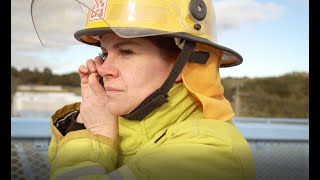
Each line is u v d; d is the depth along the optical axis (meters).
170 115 1.28
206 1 1.42
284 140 2.30
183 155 1.13
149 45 1.26
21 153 2.03
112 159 1.27
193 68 1.30
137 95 1.26
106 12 1.29
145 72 1.26
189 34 1.26
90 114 1.35
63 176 1.20
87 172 1.19
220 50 1.41
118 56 1.28
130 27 1.23
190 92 1.30
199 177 1.11
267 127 2.56
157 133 1.26
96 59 1.41
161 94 1.26
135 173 1.17
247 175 1.17
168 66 1.29
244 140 1.24
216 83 1.36
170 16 1.26
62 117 1.50
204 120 1.25
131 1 1.26
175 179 1.12
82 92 1.41
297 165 2.29
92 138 1.27
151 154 1.17
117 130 1.34
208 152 1.13
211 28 1.41
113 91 1.27
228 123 1.29
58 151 1.28
